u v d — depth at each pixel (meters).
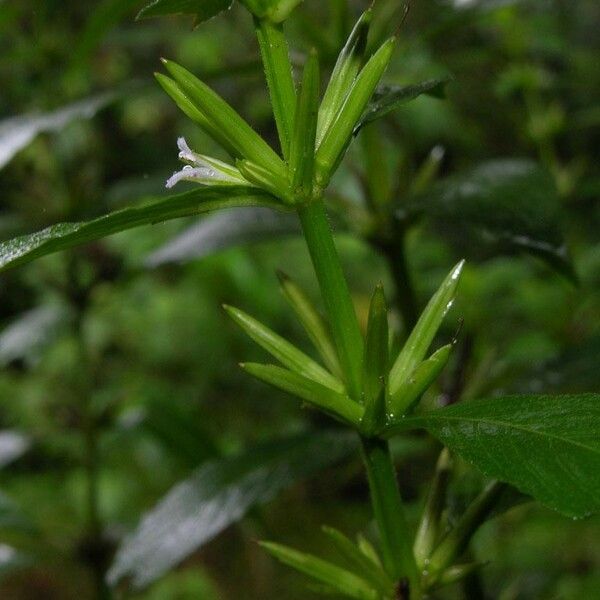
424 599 0.18
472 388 0.24
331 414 0.17
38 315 0.37
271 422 0.69
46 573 0.63
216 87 0.58
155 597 0.58
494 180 0.22
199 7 0.16
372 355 0.16
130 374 0.65
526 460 0.15
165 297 0.67
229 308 0.17
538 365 0.23
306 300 0.18
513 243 0.21
